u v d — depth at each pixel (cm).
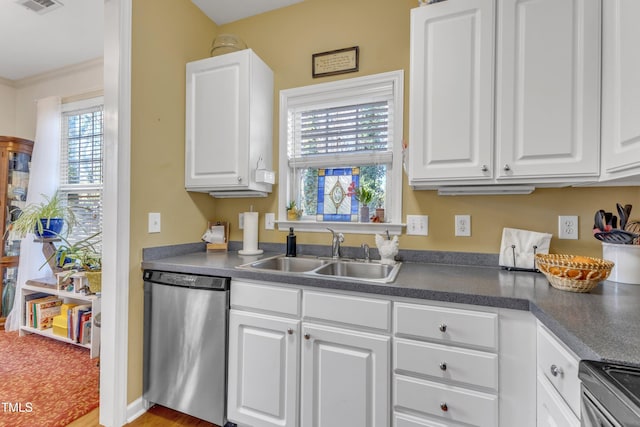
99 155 292
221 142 192
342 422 130
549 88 128
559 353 89
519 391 107
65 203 302
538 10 129
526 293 112
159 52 182
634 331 80
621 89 108
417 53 148
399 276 141
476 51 138
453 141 142
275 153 215
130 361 164
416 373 119
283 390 141
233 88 189
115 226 158
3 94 326
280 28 215
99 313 239
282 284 142
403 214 183
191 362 157
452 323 114
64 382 202
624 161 106
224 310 151
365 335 127
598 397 60
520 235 156
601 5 121
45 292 276
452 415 114
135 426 159
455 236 172
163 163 185
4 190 297
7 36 252
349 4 198
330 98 204
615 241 128
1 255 300
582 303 102
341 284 129
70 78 307
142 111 171
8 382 202
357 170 204
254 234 203
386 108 195
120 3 158
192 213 209
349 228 196
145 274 170
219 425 152
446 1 142
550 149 128
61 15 224
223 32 232
